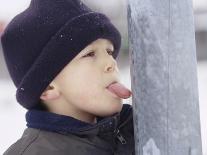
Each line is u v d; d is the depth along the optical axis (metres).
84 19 0.96
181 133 0.81
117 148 0.97
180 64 0.81
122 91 0.96
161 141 0.81
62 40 0.96
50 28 0.97
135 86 0.84
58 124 0.96
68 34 0.96
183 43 0.81
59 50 0.96
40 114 0.97
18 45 1.00
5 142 3.71
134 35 0.84
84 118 1.00
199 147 0.82
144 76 0.82
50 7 0.98
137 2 0.83
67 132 0.95
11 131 4.07
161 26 0.81
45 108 1.01
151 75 0.82
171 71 0.81
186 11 0.82
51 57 0.96
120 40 1.02
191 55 0.82
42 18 0.98
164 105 0.81
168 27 0.81
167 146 0.81
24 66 1.00
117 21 6.70
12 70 1.03
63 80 0.97
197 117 0.82
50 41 0.97
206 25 7.77
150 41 0.82
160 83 0.81
